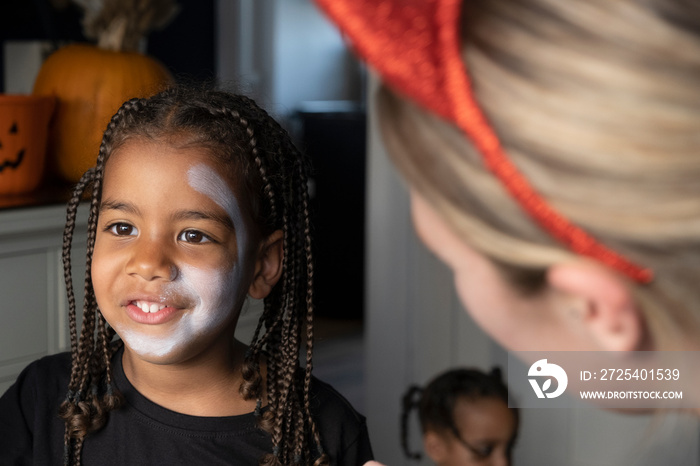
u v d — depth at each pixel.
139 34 1.94
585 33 0.32
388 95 0.36
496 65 0.33
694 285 0.33
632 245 0.32
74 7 2.33
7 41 2.21
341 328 3.94
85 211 1.55
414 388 2.09
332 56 5.01
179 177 0.81
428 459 2.16
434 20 0.34
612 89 0.31
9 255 1.48
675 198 0.31
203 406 0.88
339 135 4.02
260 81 4.09
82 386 0.91
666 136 0.31
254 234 0.88
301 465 0.90
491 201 0.34
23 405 0.95
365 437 0.98
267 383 0.92
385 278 2.21
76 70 1.77
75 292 1.55
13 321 1.50
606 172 0.32
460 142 0.34
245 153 0.86
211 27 3.02
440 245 0.38
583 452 1.89
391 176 2.16
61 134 1.78
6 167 1.62
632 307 0.34
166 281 0.80
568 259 0.34
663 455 1.27
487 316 0.39
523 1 0.33
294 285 0.93
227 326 0.87
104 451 0.88
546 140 0.32
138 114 0.85
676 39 0.31
